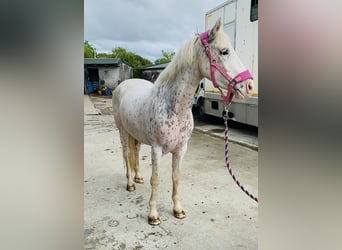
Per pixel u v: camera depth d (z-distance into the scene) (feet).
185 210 6.05
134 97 5.98
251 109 12.73
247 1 12.17
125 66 56.03
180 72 4.62
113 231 5.20
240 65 4.26
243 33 12.61
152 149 5.23
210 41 4.30
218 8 14.88
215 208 6.15
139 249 4.66
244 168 9.03
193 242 4.87
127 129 6.31
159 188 7.29
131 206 6.24
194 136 14.35
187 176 8.22
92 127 16.72
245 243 4.84
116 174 8.38
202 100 18.33
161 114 4.81
